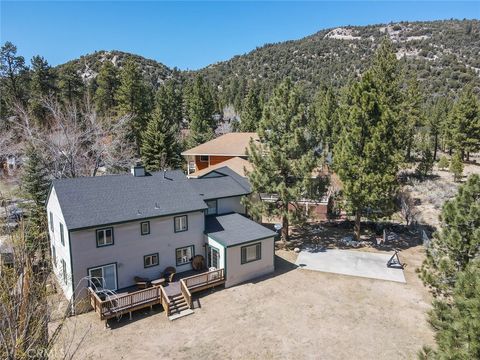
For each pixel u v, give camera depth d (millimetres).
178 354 15000
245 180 31031
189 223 22125
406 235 29891
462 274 9555
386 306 18672
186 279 19594
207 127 71500
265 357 14773
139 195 21453
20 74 48406
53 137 32062
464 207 12305
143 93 56156
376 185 26266
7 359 4480
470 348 8016
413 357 14586
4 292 4645
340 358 14648
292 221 25859
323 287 20922
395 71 43219
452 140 63656
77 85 54406
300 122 26328
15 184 26438
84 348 15305
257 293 20328
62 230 19172
